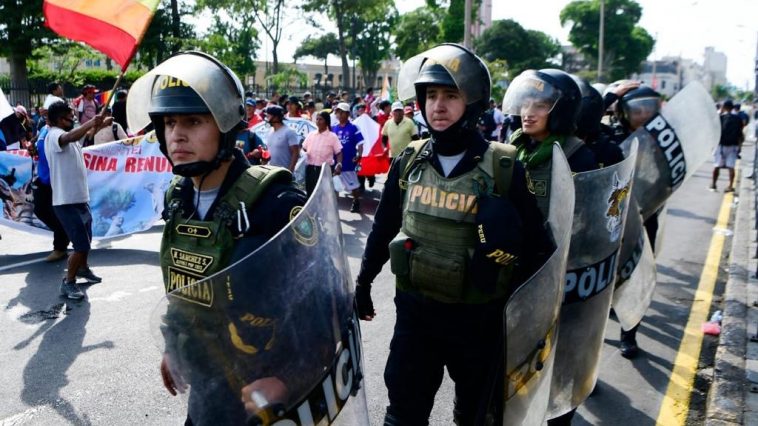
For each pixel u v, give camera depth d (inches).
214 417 62.4
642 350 179.8
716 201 455.2
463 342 94.5
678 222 373.4
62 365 162.9
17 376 156.5
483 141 95.5
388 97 706.8
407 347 97.8
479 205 91.0
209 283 58.7
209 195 71.2
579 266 108.6
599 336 114.6
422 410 98.0
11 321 193.2
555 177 95.5
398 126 411.2
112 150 286.7
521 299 83.0
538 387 91.7
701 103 169.9
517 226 90.7
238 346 61.1
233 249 68.0
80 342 177.5
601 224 109.1
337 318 69.2
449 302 93.1
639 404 148.9
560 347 110.3
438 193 93.7
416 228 95.0
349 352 71.4
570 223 86.7
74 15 181.0
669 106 169.9
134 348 173.3
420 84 94.0
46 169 246.7
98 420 136.9
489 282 90.7
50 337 181.0
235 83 69.2
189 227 69.6
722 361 162.4
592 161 121.6
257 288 60.6
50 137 210.7
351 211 390.0
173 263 71.1
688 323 202.1
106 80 1048.2
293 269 63.1
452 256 91.1
